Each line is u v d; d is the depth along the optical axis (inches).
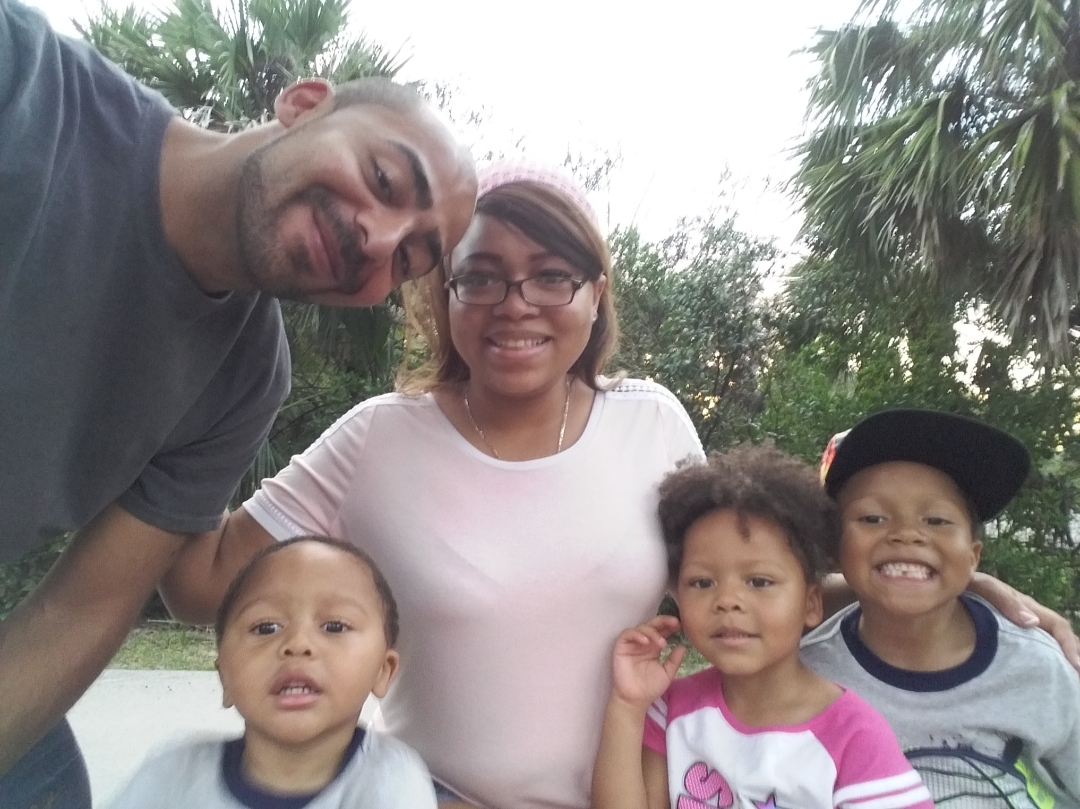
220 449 26.6
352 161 21.0
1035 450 78.2
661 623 25.6
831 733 23.6
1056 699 24.8
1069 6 73.9
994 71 76.2
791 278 101.6
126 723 53.1
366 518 26.6
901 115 81.3
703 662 68.6
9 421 20.6
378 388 86.5
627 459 27.8
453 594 24.7
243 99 83.4
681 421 29.9
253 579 23.5
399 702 26.5
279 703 21.5
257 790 22.0
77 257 20.1
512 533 25.4
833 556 26.2
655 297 101.0
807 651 28.4
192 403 24.4
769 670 25.1
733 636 24.4
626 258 102.9
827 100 89.5
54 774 26.6
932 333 84.0
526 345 25.8
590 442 27.4
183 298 21.9
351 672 22.3
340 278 21.6
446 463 26.5
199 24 83.6
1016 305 74.8
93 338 21.2
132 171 20.8
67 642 24.8
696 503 25.9
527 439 27.8
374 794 22.1
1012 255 75.9
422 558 25.4
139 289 21.4
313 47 86.4
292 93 22.8
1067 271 71.6
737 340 98.7
